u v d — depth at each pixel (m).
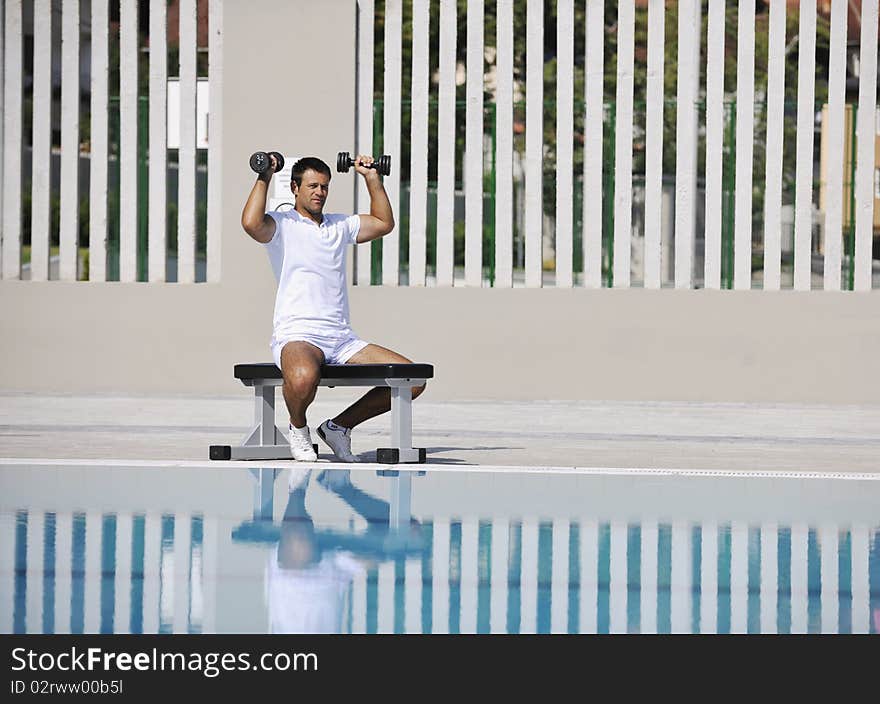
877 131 33.31
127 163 33.72
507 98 32.91
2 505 16.59
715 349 32.56
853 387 32.31
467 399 32.94
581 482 19.09
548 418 28.58
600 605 11.26
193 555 13.27
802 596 11.70
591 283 32.94
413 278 33.31
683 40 32.50
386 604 11.15
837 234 32.59
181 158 33.56
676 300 32.56
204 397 32.78
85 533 14.55
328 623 10.51
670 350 32.62
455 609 11.01
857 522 15.76
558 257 32.94
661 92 32.69
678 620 10.77
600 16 32.50
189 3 33.38
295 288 21.28
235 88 33.12
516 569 12.71
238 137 33.19
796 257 32.59
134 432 25.31
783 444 24.20
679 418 28.73
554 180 49.16
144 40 71.19
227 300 33.38
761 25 73.88
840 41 32.44
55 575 12.23
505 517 15.88
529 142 33.03
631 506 16.86
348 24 32.91
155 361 33.66
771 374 32.50
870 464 21.44
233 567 12.66
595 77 32.56
